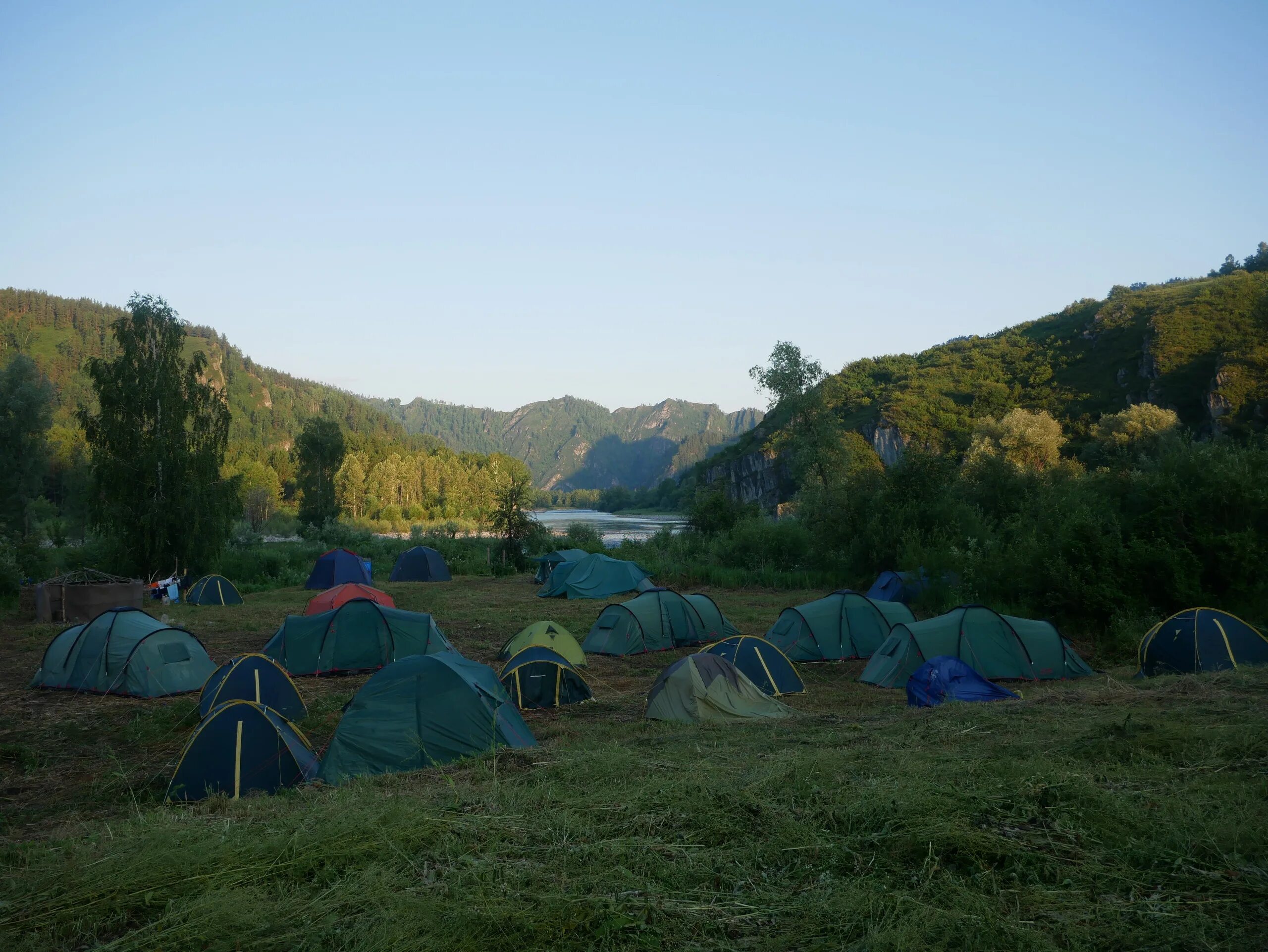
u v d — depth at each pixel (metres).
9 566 25.42
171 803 7.91
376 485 112.25
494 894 4.20
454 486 120.12
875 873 4.38
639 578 27.86
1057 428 60.25
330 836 5.06
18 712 12.11
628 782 6.38
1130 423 56.34
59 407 156.00
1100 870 4.28
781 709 11.17
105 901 4.32
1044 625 13.57
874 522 26.67
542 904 4.06
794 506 38.12
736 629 18.78
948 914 3.80
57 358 197.25
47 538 48.19
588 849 4.75
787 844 4.79
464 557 39.47
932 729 8.25
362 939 3.80
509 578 35.31
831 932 3.79
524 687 12.19
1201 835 4.53
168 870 4.68
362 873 4.55
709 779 6.15
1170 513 16.42
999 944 3.58
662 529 41.72
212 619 21.89
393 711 9.06
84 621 21.62
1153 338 83.56
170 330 31.81
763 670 12.89
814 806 5.39
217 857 4.84
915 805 5.11
